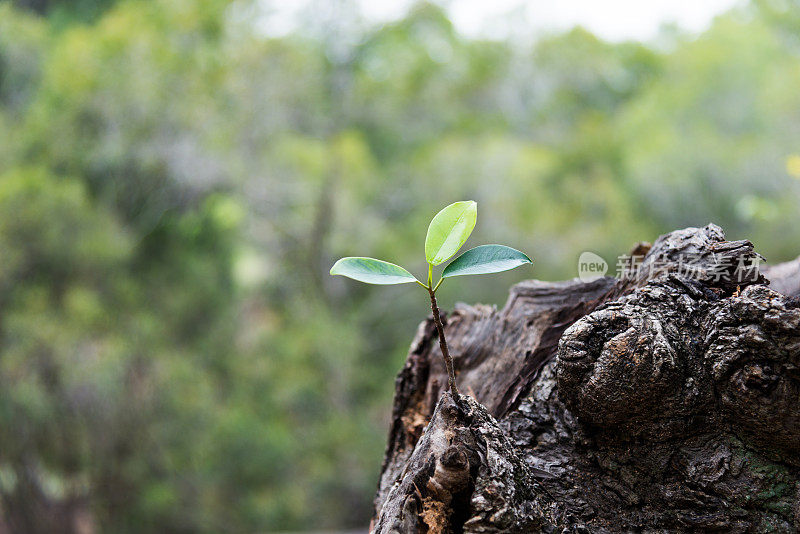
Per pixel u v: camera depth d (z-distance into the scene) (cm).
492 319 116
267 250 909
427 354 121
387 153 1107
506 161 935
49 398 548
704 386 80
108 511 599
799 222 634
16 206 559
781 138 791
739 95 895
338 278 905
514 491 74
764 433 76
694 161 816
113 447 588
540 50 1217
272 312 880
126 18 720
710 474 80
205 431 611
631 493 85
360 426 704
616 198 897
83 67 662
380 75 1118
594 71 1215
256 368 724
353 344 782
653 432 83
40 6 878
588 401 84
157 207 742
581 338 85
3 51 734
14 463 558
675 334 82
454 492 74
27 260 576
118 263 644
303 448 658
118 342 584
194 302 737
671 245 95
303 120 913
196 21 741
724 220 822
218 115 752
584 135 1052
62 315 565
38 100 701
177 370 621
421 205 964
